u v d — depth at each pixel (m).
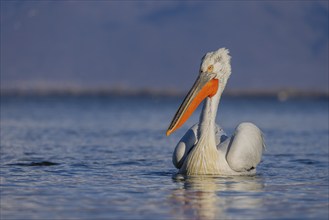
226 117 49.88
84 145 24.27
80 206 11.97
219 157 15.36
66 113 54.44
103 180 14.95
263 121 44.12
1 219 11.04
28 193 13.20
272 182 14.78
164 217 11.20
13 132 31.05
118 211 11.59
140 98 151.62
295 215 11.41
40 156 20.22
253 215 11.40
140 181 14.79
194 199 12.66
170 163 18.53
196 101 15.50
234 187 13.99
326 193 13.41
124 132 31.52
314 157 20.61
